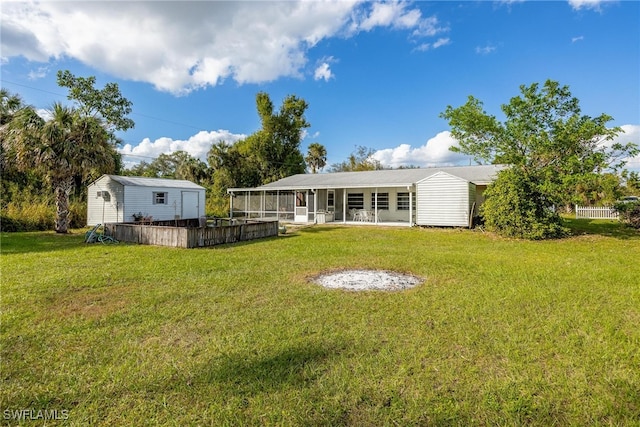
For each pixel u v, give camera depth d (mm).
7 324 3572
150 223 14633
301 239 11930
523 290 4871
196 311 4020
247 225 11711
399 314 3877
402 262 7277
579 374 2510
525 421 2004
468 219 14828
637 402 2168
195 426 1970
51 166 13414
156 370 2609
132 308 4121
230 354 2877
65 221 14688
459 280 5566
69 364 2711
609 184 19984
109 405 2184
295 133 35656
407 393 2287
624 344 3031
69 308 4129
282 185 20734
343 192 20125
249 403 2189
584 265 6812
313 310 4043
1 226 14930
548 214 12031
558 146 12227
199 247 9828
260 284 5340
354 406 2150
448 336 3232
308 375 2523
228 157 32344
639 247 9578
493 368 2621
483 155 13961
